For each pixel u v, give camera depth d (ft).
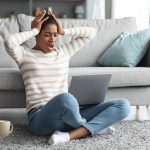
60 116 6.12
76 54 9.71
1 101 7.68
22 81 7.50
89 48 9.80
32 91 6.70
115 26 10.16
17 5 18.35
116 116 6.47
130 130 7.00
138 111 8.89
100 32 10.00
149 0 16.05
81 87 6.56
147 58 9.25
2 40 9.19
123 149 5.74
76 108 5.97
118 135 6.61
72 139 6.24
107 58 9.48
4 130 6.32
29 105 6.68
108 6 17.06
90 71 7.99
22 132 6.81
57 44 9.52
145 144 6.04
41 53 7.04
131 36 9.57
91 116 6.82
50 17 7.11
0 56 9.00
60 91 6.95
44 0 18.34
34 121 6.44
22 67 6.89
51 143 5.94
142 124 7.55
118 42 9.64
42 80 6.80
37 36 7.13
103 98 6.96
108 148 5.77
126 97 8.34
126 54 9.20
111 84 8.02
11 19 9.75
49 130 6.44
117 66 9.29
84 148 5.75
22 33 6.97
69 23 10.00
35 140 6.22
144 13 16.07
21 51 6.94
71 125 6.27
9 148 5.67
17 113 9.08
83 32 7.67
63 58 7.24
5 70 7.64
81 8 18.19
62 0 18.39
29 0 17.61
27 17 9.80
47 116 6.17
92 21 10.19
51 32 6.95
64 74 7.13
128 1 16.29
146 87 8.49
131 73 8.14
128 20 10.35
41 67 6.85
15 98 7.73
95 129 6.32
